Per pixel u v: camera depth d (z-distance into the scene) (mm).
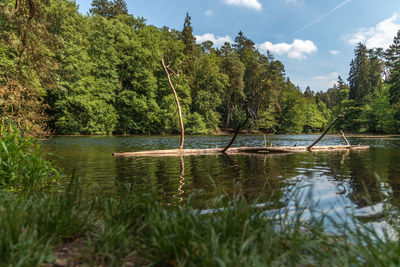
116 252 1682
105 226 1965
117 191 3723
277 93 48438
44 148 12547
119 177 5094
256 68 50156
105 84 31812
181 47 38344
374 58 58219
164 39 41656
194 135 38344
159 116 35500
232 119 49469
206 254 1437
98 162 7676
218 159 8797
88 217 2393
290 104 56406
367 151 12125
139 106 34156
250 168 6445
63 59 26844
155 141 21328
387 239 1671
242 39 58719
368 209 2820
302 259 1570
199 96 42875
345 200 3227
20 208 2330
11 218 1952
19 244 1577
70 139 21781
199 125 40156
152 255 1675
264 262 1410
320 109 85188
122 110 34812
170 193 3711
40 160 4340
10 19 6230
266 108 51094
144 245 1760
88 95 29953
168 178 5023
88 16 39531
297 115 56625
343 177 5090
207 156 9961
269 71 48125
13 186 3912
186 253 1535
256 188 4059
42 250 1615
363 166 6773
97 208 2445
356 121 52188
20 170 4066
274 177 5117
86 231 2129
